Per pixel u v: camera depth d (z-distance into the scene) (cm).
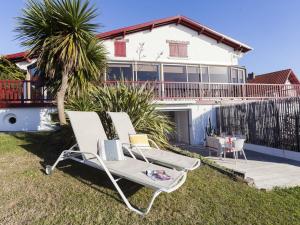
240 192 500
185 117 1462
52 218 361
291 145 928
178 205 423
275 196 500
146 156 564
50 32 814
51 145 746
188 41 1669
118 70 1528
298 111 905
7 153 646
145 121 789
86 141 521
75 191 444
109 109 769
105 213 381
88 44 851
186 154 771
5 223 344
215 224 372
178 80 1650
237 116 1240
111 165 463
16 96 1116
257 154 1011
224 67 1758
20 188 444
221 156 915
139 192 455
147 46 1582
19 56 1470
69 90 888
